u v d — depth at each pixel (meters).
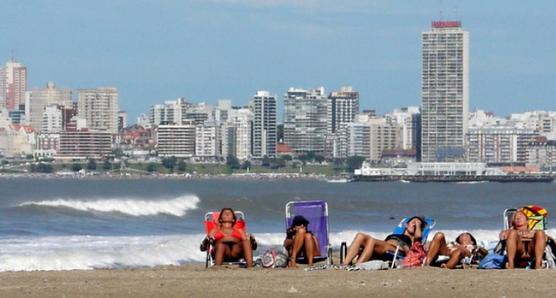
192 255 94.12
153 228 144.75
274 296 52.91
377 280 58.66
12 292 54.00
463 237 73.38
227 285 56.44
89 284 57.31
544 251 67.88
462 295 53.25
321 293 53.75
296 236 71.75
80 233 131.25
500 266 68.19
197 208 188.50
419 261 69.31
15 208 168.25
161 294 53.50
